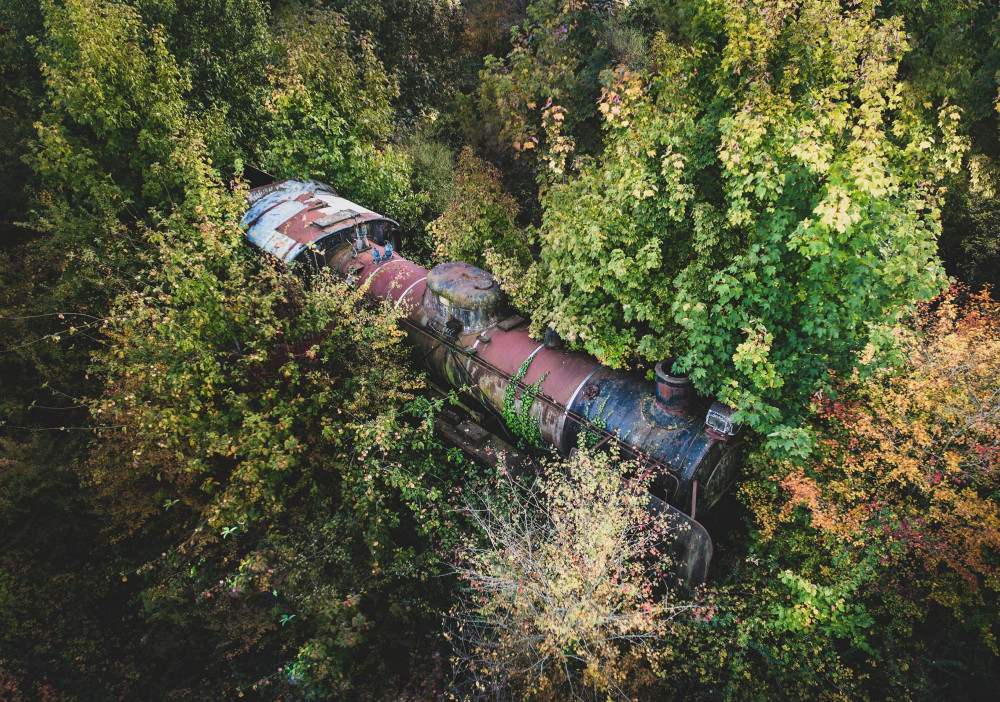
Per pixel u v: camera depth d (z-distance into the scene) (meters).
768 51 5.68
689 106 6.33
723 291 5.79
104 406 6.83
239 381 7.28
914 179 6.36
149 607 6.43
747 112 5.43
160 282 7.83
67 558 7.24
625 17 11.56
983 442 5.97
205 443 6.77
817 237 5.29
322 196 10.50
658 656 5.32
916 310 7.57
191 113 11.32
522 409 7.05
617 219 6.70
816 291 5.73
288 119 11.45
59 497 7.30
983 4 8.88
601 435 6.45
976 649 5.60
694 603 5.75
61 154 9.45
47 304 8.47
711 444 5.89
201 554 6.82
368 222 9.84
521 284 7.64
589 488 5.68
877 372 6.20
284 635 6.45
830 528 5.65
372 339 7.57
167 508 7.18
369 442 6.71
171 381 6.68
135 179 10.55
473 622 5.79
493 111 12.95
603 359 6.79
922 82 9.17
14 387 8.12
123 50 9.66
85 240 9.30
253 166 11.83
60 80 9.21
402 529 7.17
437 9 15.38
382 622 6.36
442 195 12.62
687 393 6.16
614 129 6.91
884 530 5.68
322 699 5.89
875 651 5.49
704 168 6.46
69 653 6.46
